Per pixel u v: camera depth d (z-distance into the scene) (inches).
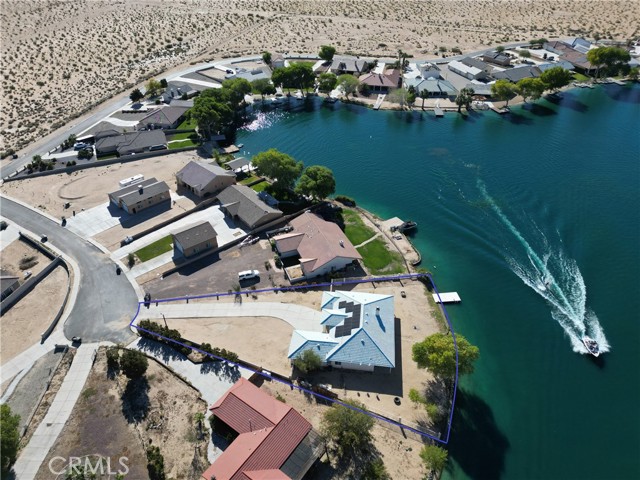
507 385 3048.7
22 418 2805.1
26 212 4675.2
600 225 4397.1
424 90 7111.2
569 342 3314.5
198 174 4970.5
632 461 2640.3
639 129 6200.8
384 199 4906.5
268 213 4352.9
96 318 3476.9
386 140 6127.0
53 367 3110.2
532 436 2763.3
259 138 6304.1
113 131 5964.6
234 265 3978.8
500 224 4458.7
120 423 2760.8
